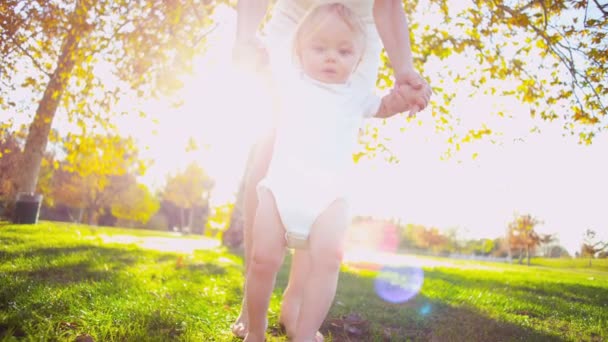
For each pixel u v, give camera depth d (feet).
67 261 13.33
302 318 5.24
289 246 5.52
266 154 6.75
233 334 7.27
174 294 10.43
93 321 6.97
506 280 22.08
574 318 11.00
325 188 5.45
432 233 130.52
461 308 11.12
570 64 15.96
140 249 23.59
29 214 32.55
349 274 18.56
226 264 19.67
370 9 6.23
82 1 17.19
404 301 11.83
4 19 15.67
